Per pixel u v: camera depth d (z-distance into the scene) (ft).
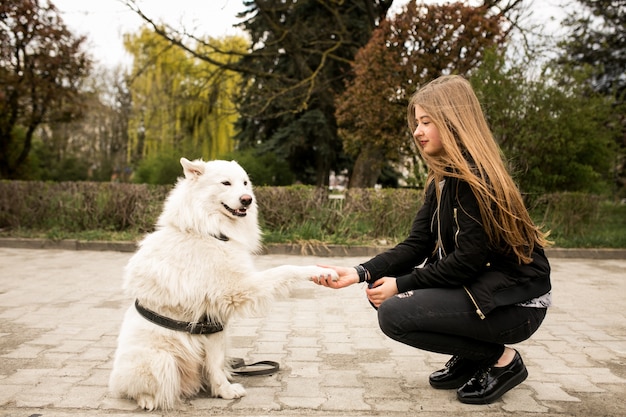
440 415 9.47
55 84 58.03
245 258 10.27
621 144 53.62
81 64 58.80
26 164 71.56
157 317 9.69
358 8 64.39
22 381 11.04
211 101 76.13
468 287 9.32
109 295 19.94
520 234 9.05
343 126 62.90
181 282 9.63
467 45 40.14
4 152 63.21
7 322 15.99
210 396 10.32
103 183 35.86
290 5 59.77
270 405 9.87
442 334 9.62
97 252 31.48
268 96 61.46
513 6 49.37
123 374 9.37
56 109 61.31
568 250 32.58
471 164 9.29
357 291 21.31
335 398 10.25
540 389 10.82
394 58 40.86
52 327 15.47
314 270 10.09
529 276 9.31
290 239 32.65
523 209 9.13
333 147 68.18
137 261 10.09
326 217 34.06
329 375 11.62
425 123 9.74
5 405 9.76
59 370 11.75
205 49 71.97
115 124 126.52
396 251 10.57
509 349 10.16
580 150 38.45
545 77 37.11
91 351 13.19
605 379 11.47
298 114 67.21
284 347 13.80
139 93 88.07
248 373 11.42
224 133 81.76
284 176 70.23
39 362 12.31
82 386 10.75
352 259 30.19
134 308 10.20
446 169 9.53
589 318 17.29
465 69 40.50
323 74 61.87
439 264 9.41
